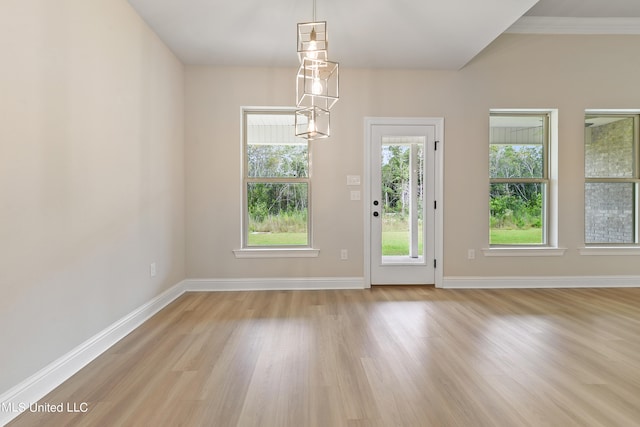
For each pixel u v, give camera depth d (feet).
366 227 12.42
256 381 5.94
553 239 12.70
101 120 7.12
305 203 12.65
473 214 12.51
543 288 12.42
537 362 6.63
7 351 4.91
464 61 11.68
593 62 12.39
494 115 12.80
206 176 12.09
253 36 9.91
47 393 5.60
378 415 4.98
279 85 12.16
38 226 5.46
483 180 12.49
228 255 12.21
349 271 12.44
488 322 8.87
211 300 10.94
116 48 7.69
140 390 5.68
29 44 5.27
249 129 12.51
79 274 6.46
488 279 12.55
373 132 12.42
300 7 8.42
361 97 12.32
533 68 12.39
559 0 10.75
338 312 9.71
